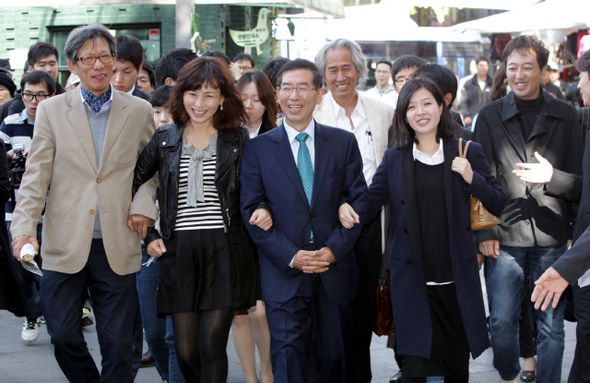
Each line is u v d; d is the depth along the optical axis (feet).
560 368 14.80
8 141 19.95
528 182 14.20
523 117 15.14
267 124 16.25
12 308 15.89
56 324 13.17
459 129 15.99
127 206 13.56
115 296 13.52
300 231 13.19
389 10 53.52
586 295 12.67
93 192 13.26
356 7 54.54
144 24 41.73
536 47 14.69
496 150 15.19
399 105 13.50
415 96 13.25
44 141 13.33
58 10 41.55
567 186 13.87
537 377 15.05
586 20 39.27
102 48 13.24
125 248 13.46
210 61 13.05
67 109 13.42
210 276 12.96
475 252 13.48
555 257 14.93
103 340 13.41
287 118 13.47
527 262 15.40
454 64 54.34
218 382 12.90
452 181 13.30
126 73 18.57
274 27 45.11
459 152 13.35
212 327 12.92
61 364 13.61
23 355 19.29
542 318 14.88
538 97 15.10
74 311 13.35
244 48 44.50
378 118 16.15
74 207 13.23
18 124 20.07
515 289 14.96
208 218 13.00
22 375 17.61
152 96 16.60
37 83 19.52
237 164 13.28
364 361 15.37
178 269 13.01
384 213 15.55
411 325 13.23
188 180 13.00
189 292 13.01
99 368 17.94
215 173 13.01
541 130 14.84
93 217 13.21
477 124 15.57
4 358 19.02
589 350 12.64
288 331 13.12
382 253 15.48
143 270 15.40
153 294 15.42
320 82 13.67
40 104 13.58
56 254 13.24
